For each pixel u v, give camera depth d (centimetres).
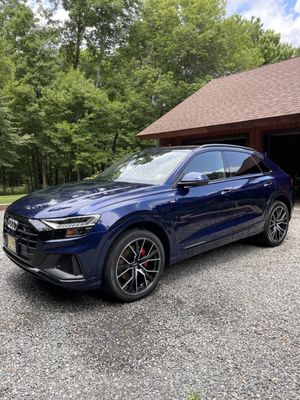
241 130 949
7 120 1561
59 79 1827
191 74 2105
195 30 1986
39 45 1834
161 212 302
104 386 182
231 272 356
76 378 189
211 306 277
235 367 197
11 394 176
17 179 2623
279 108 819
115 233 271
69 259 257
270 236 445
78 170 1969
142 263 295
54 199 293
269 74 1171
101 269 268
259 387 180
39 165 2297
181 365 200
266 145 918
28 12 1861
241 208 391
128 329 241
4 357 209
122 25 2152
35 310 271
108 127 1816
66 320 255
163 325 247
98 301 288
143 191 306
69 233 254
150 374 192
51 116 1795
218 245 369
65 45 2309
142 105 1850
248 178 410
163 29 2164
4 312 267
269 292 303
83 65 2316
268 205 435
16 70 1761
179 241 323
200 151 367
